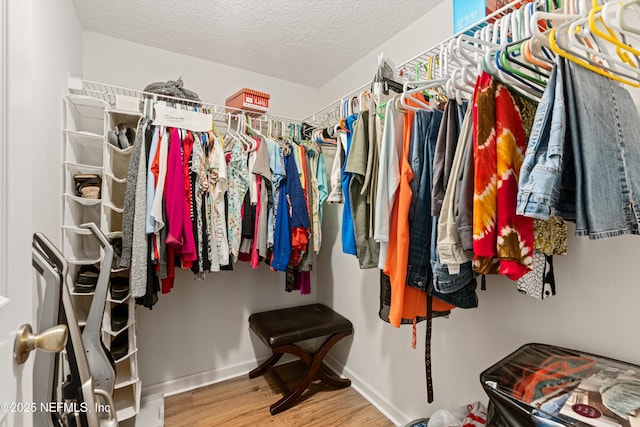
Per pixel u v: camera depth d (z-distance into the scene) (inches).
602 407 25.3
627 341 33.9
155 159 55.7
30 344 19.9
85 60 69.0
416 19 67.1
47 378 26.2
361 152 44.1
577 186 22.5
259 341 90.4
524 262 26.7
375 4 62.4
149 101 59.5
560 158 21.9
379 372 72.1
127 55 73.8
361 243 45.1
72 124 56.4
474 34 38.7
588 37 25.7
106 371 37.4
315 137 75.7
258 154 67.6
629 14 29.6
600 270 36.0
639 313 33.0
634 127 26.2
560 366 33.2
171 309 77.9
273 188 69.7
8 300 18.6
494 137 27.3
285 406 69.8
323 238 96.7
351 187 45.7
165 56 78.5
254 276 90.0
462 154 30.3
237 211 66.2
